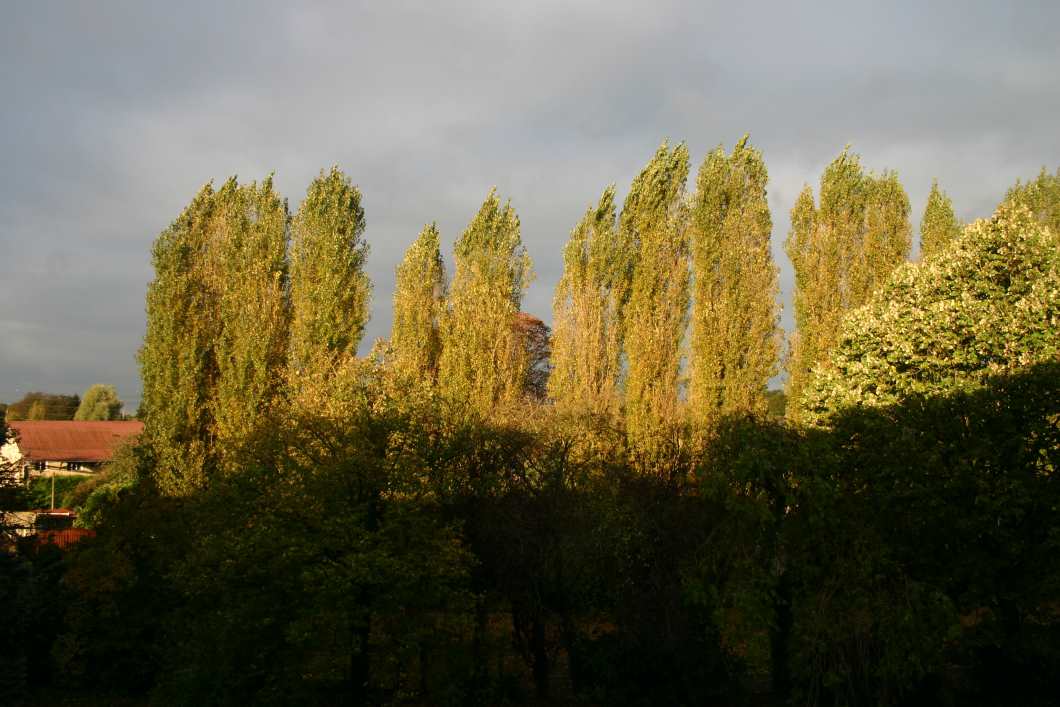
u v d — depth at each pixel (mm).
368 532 16906
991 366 16891
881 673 13859
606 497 17672
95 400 103562
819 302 29469
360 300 33312
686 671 15359
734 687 15617
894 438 15547
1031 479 14406
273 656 17188
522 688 18578
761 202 29188
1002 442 14805
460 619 16922
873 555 14430
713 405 27844
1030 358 16234
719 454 16609
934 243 32500
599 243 33188
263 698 16969
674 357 29953
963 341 18172
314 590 16281
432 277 37688
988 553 14891
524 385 38375
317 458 18422
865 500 15391
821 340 29203
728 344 28062
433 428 19953
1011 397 14914
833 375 20656
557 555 17422
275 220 33719
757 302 28219
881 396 18469
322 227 33125
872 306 21484
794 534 15375
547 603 17562
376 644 17719
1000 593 14633
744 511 15297
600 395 31688
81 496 49750
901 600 14242
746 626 14883
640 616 15984
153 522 23172
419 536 17172
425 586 17125
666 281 30625
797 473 15281
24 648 22812
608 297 33344
